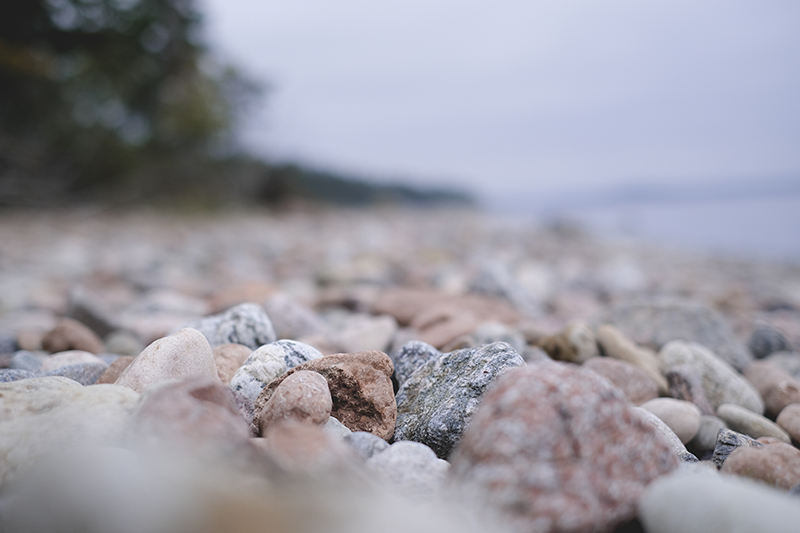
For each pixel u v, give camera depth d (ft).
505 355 5.50
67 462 3.08
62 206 44.21
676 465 3.98
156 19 41.75
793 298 18.28
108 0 38.17
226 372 6.22
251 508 2.84
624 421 3.86
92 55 39.27
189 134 49.93
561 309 14.44
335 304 13.14
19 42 35.47
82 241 28.76
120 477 2.97
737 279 23.66
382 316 11.68
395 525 2.95
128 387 4.97
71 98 42.50
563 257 30.96
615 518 3.50
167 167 50.55
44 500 2.93
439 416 5.23
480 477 3.38
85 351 8.07
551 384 3.75
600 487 3.49
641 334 9.57
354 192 90.48
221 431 3.60
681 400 7.03
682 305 9.78
